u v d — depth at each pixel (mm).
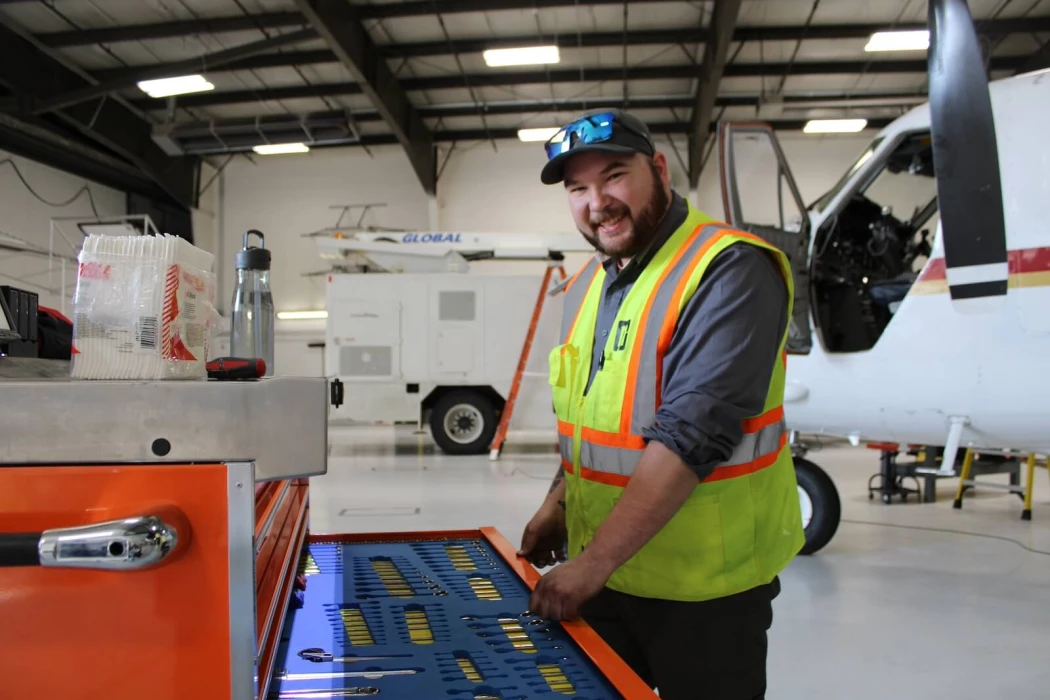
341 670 783
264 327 1176
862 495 5586
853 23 9039
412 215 12359
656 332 1100
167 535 519
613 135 1079
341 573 1164
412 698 709
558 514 1394
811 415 3602
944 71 2654
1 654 538
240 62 9539
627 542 938
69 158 10578
